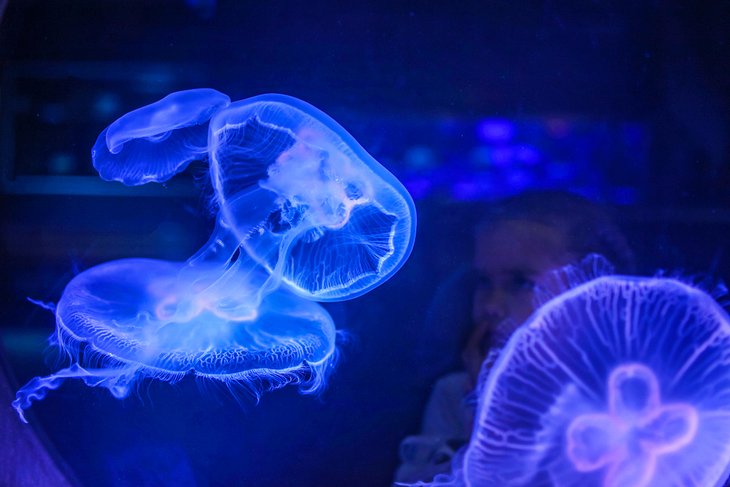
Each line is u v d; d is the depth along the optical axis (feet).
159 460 2.97
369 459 2.95
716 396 2.66
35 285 2.96
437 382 2.92
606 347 2.65
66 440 2.97
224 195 3.06
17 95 2.94
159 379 3.02
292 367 3.00
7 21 2.91
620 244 2.91
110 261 2.99
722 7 2.92
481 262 2.87
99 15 2.95
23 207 2.95
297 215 3.14
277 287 3.10
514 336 2.64
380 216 3.01
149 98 2.98
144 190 3.00
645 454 2.67
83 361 2.98
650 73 2.95
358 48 2.99
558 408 2.64
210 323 3.07
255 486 2.97
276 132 3.06
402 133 2.98
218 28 2.98
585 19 2.96
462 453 2.72
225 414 3.00
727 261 2.92
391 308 2.97
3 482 2.85
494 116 2.97
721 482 2.68
